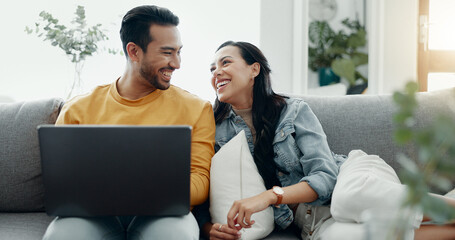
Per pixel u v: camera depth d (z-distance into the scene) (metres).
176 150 0.98
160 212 1.03
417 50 2.44
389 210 0.58
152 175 0.99
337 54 2.48
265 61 1.58
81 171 0.99
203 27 2.51
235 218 1.20
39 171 1.54
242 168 1.36
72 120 1.42
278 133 1.46
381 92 2.49
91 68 2.44
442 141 0.52
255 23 2.52
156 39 1.41
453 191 1.44
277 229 1.43
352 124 1.62
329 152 1.41
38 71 2.44
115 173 0.99
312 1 2.46
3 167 1.51
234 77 1.52
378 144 1.59
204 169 1.38
